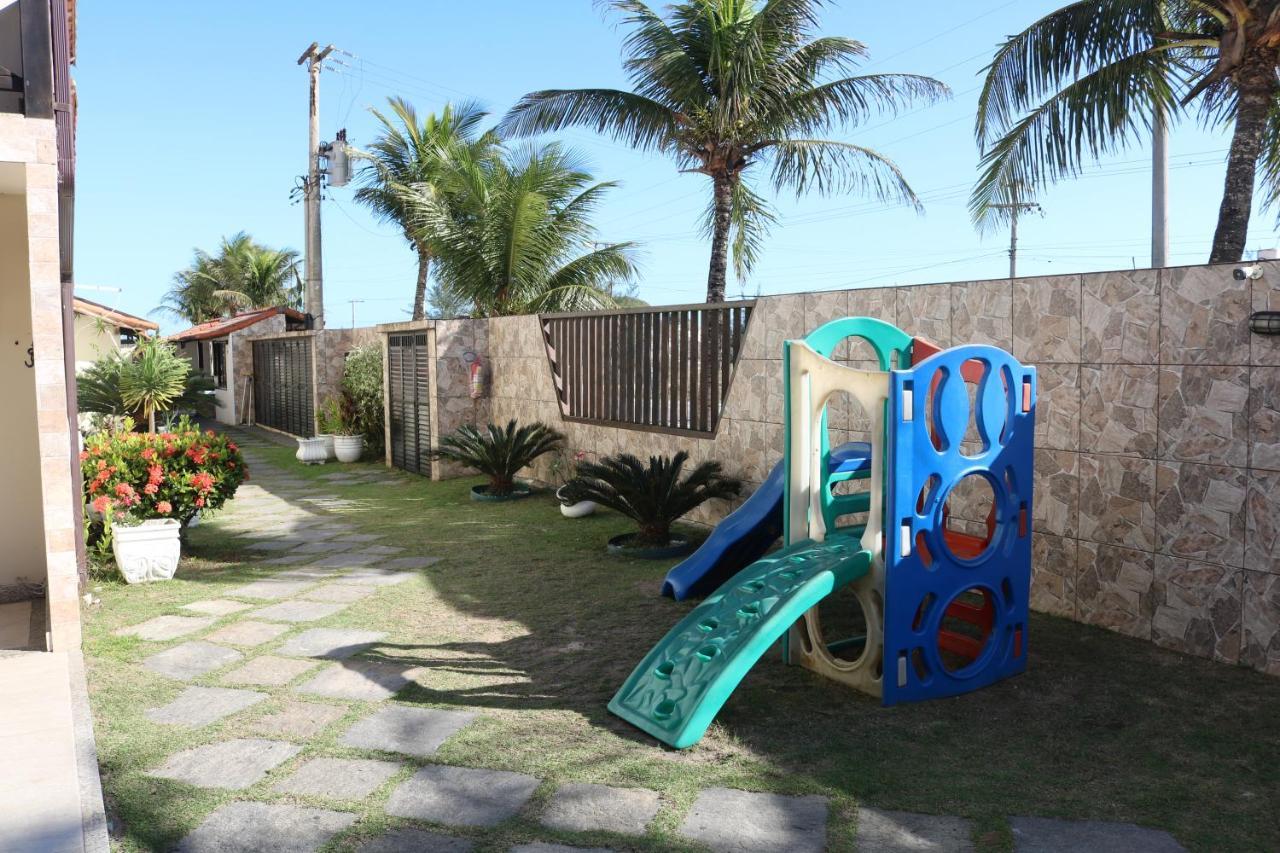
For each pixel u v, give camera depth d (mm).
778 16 12391
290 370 19406
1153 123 9531
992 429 4234
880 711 3955
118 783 3293
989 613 4555
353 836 2898
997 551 4273
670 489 7199
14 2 4730
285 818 3025
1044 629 5059
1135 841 2822
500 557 7188
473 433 10234
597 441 9859
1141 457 4805
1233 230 8320
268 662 4695
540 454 10562
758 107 12992
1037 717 3859
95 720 3904
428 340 11969
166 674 4516
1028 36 9008
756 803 3098
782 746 3582
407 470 13094
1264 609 4305
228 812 3068
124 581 6473
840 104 12906
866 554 4043
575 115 13578
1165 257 11117
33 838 2875
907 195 13086
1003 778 3273
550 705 4062
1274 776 3268
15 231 6184
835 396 6625
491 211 16516
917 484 3982
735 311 7855
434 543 7836
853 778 3281
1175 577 4672
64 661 4680
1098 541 5047
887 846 2807
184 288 47625
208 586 6355
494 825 2959
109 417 15461
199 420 24562
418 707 4047
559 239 17156
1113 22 8445
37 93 4742
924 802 3092
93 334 18141
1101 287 4949
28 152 4703
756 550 5957
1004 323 5488
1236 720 3777
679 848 2799
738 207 15000
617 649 4852
